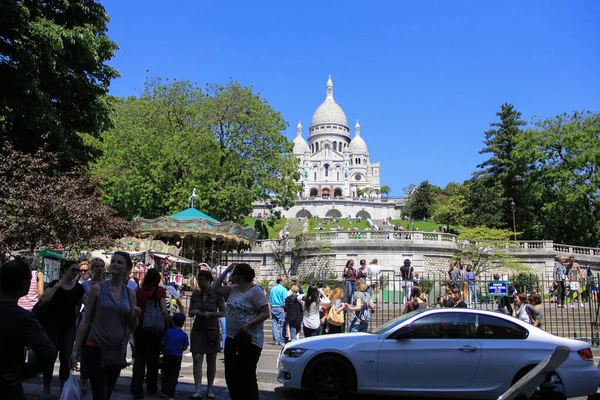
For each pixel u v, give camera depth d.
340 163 153.12
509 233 43.06
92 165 39.97
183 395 10.20
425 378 10.06
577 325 21.08
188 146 42.12
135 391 9.57
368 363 10.12
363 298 15.39
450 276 24.30
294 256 44.81
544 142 49.41
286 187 49.53
